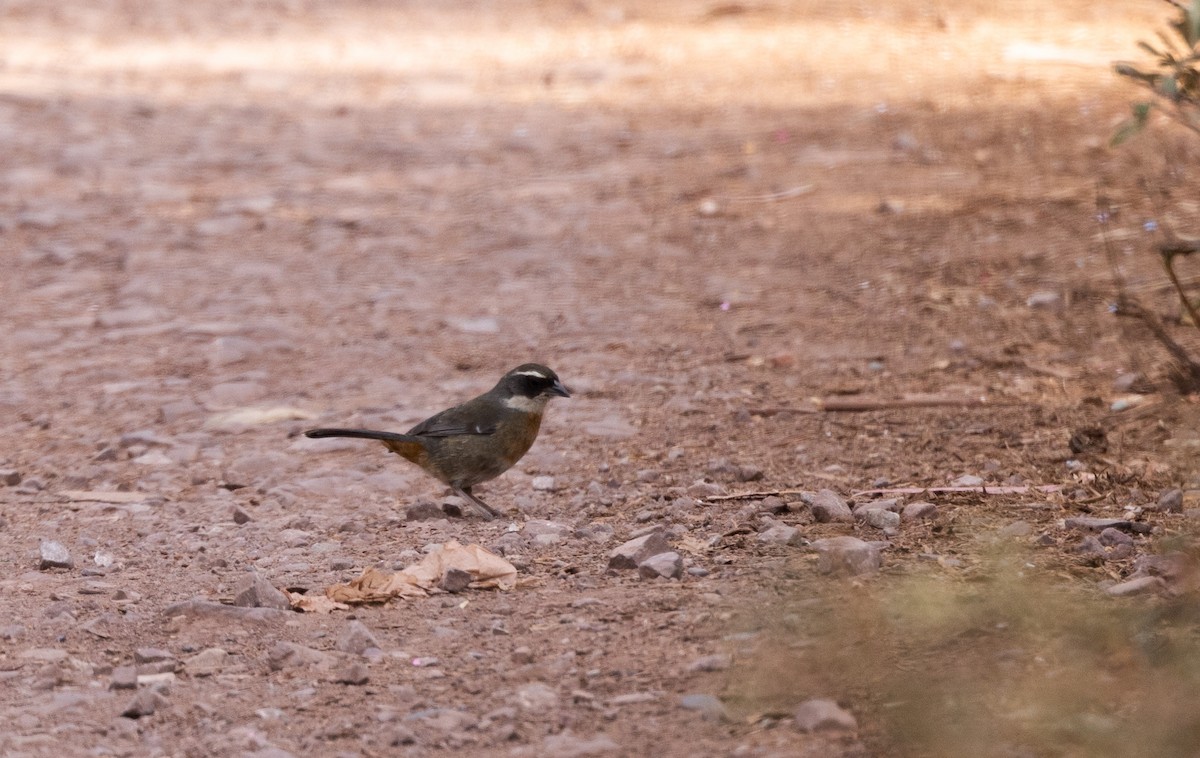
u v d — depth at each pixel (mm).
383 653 7918
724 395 13195
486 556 9070
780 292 16750
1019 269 16656
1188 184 18984
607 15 41156
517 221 20594
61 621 8500
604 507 10500
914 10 38375
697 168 23406
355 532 10188
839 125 25969
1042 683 6750
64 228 20578
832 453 11453
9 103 29766
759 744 6551
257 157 25203
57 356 15227
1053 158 21891
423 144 26000
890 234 18875
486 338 15438
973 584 8227
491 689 7387
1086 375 13031
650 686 7270
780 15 39344
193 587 9117
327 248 19375
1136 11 35750
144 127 27812
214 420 13031
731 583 8609
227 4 45281
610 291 17125
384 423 12727
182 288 17641
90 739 7027
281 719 7180
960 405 12477
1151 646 6988
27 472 11914
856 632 7504
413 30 39906
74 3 45188
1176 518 9414
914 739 6375
